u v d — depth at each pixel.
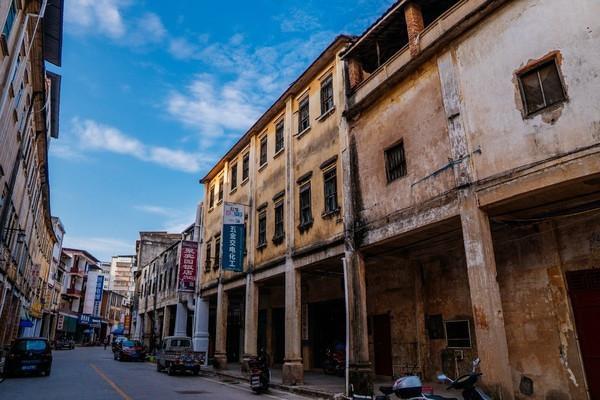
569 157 7.33
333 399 11.62
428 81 10.61
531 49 8.25
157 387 14.23
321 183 14.76
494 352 7.73
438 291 13.23
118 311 87.62
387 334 15.06
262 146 20.36
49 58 17.91
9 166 16.83
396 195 11.10
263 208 18.89
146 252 46.66
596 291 8.75
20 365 17.22
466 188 8.95
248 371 17.33
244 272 19.30
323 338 19.23
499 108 8.62
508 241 10.51
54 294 52.78
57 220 51.31
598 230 8.84
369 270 16.25
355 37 14.74
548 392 9.18
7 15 11.46
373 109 12.55
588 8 7.55
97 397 11.64
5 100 12.63
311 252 14.51
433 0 11.39
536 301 9.72
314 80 16.31
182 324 28.97
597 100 7.16
